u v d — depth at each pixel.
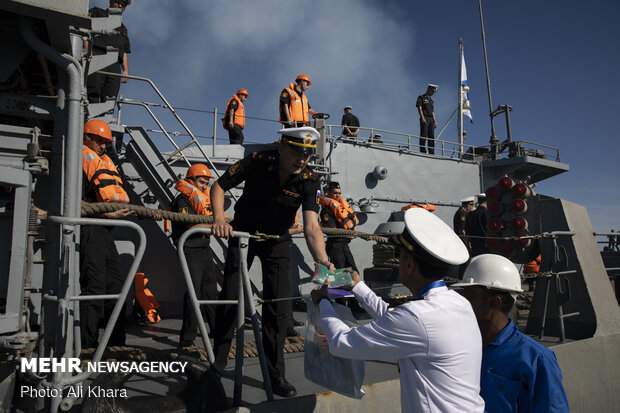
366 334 1.62
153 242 6.87
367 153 9.21
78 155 2.27
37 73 3.35
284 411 2.49
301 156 2.44
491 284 2.05
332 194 6.41
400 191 9.59
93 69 4.02
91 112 5.06
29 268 2.27
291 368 3.44
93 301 3.43
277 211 2.65
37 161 2.15
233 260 2.78
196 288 4.16
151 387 2.72
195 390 2.29
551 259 4.86
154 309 5.50
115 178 3.32
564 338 4.42
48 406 2.06
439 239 1.72
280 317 2.72
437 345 1.51
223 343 2.76
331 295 2.03
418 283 1.76
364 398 2.81
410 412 1.56
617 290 6.89
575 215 5.11
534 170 12.28
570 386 4.16
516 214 5.03
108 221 2.11
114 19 3.99
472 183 11.01
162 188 5.75
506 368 1.90
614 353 4.65
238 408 2.35
